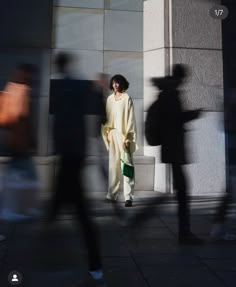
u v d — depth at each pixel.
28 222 4.61
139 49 8.18
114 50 8.12
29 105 4.54
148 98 7.54
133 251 4.01
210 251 4.04
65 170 3.27
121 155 5.85
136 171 7.40
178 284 3.22
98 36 8.09
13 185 4.76
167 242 4.32
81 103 3.23
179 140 4.42
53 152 3.28
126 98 5.93
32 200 4.73
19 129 4.52
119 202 6.14
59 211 4.20
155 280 3.29
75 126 3.22
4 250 3.92
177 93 4.45
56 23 7.92
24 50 7.62
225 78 7.77
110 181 5.91
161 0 7.57
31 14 7.82
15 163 4.74
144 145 7.77
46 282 3.21
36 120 5.93
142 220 5.09
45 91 6.36
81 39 8.01
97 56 8.05
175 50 7.38
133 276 3.38
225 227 4.70
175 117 4.39
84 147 3.26
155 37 7.73
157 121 4.41
